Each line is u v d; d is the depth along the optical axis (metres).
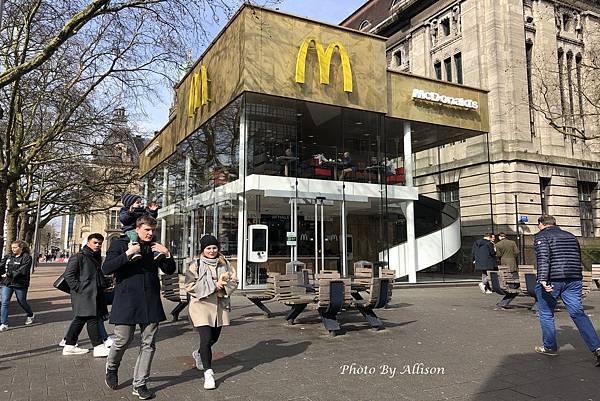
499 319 9.27
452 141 22.97
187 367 5.55
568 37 29.38
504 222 25.17
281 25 15.59
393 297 13.80
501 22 27.12
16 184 27.14
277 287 8.80
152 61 14.84
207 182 18.41
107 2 9.33
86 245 6.52
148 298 4.53
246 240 15.48
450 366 5.55
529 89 27.50
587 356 6.05
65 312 10.87
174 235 22.52
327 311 7.58
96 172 29.28
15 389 4.71
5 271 8.75
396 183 19.09
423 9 32.75
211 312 4.96
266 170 15.95
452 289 16.84
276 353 6.27
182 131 20.89
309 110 16.84
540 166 26.30
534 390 4.60
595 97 23.52
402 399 4.34
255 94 15.07
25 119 18.58
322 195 17.02
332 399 4.35
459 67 29.69
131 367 5.59
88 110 18.48
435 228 20.47
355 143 17.97
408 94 19.11
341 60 16.59
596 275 13.62
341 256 17.36
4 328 8.45
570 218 26.89
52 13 12.93
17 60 13.65
